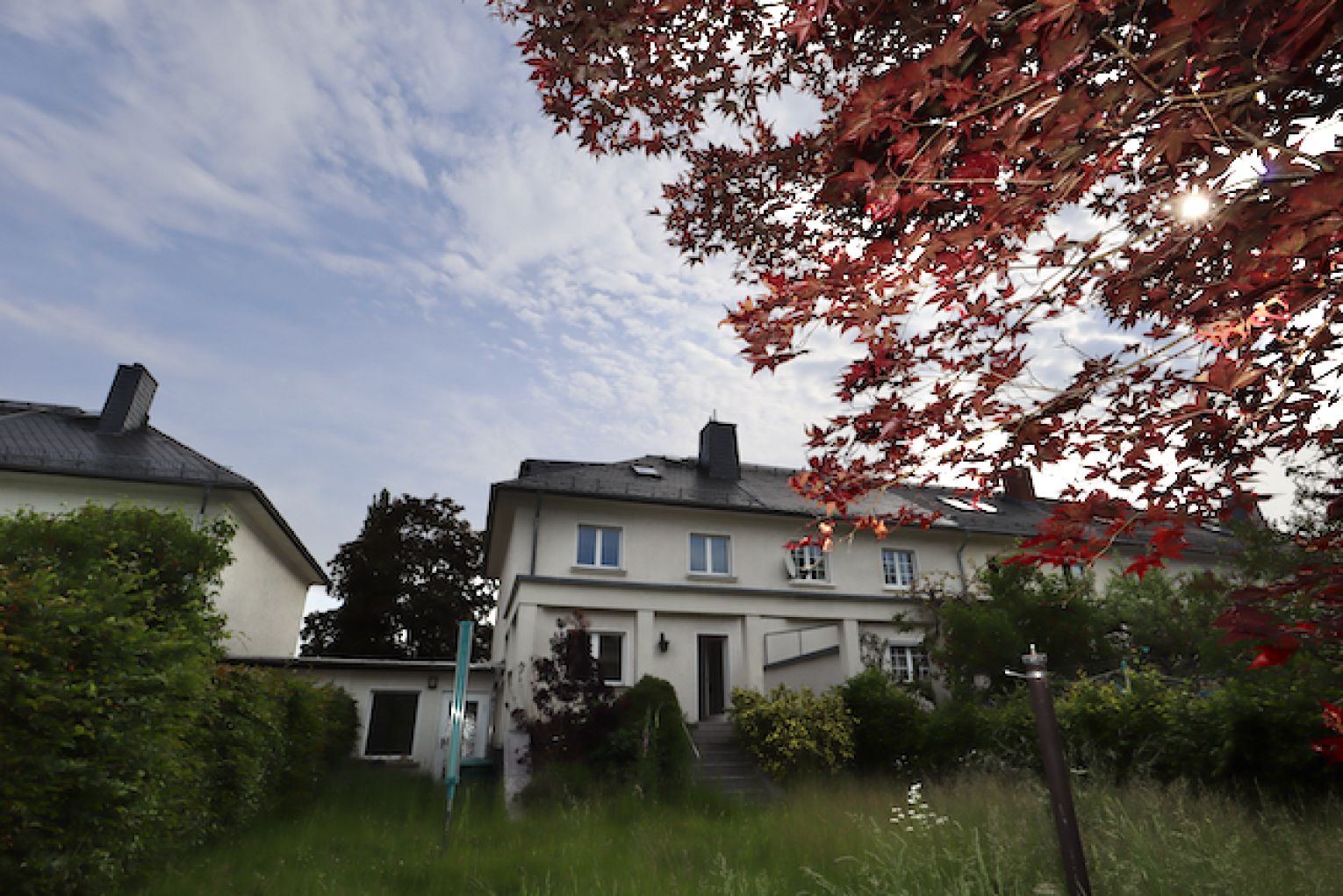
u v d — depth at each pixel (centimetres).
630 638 1502
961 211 241
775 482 1975
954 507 1917
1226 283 181
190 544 902
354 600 2464
